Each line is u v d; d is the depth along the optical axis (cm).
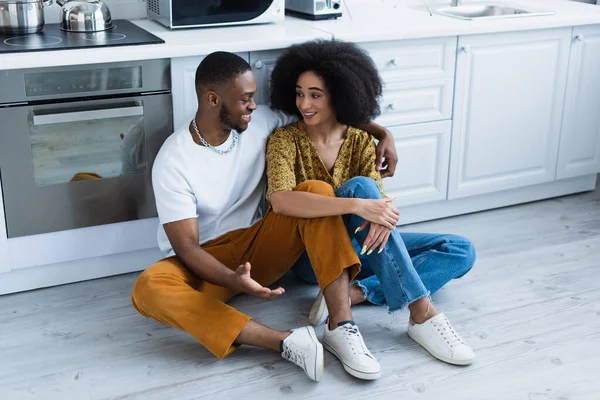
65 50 225
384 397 197
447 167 296
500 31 285
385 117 277
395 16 295
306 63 222
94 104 232
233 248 226
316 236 209
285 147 225
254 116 236
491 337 224
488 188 309
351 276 212
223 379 204
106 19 256
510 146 307
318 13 282
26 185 232
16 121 224
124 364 211
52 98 226
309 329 204
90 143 237
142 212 252
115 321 232
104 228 248
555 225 304
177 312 205
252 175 231
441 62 281
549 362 212
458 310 239
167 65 238
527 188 324
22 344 219
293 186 219
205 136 219
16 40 236
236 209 232
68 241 244
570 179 334
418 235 238
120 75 233
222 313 204
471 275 262
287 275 262
